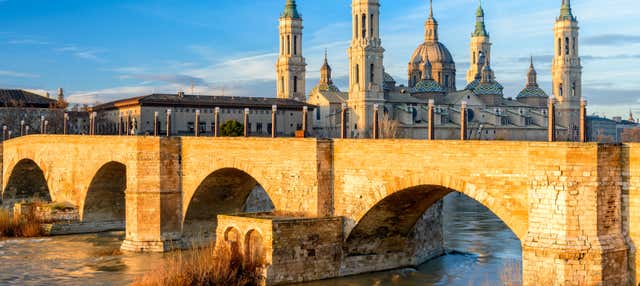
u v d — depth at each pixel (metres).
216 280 58.75
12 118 180.00
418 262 69.94
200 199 79.94
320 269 62.75
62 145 98.25
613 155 47.44
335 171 64.25
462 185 53.75
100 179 91.50
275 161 67.94
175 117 196.00
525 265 49.00
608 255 46.53
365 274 65.56
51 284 65.06
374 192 60.53
